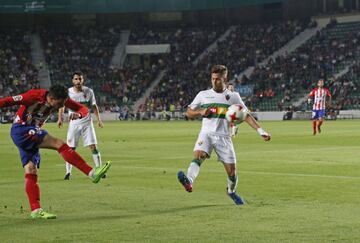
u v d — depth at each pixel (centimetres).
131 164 4531
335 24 16288
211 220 2256
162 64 16938
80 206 2620
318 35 16100
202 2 16762
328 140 6719
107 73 16712
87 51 17188
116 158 5031
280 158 4756
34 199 2361
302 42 16275
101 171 2342
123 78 16550
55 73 16538
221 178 3544
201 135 2650
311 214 2347
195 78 16212
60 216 2384
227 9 17925
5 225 2211
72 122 3897
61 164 4619
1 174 4009
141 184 3347
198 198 2811
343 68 15050
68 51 17125
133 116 15362
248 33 17088
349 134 7719
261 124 11400
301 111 13988
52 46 17150
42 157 5209
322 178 3481
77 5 16562
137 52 17212
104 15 18050
